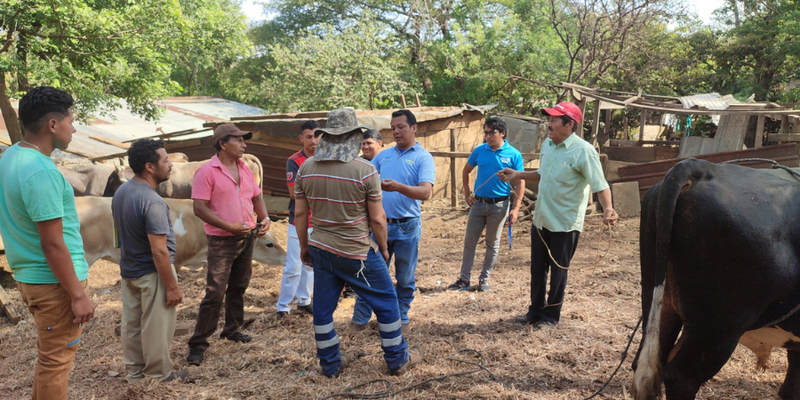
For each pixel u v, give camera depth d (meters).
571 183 4.49
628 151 17.41
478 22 23.36
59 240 2.69
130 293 3.71
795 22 17.86
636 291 5.79
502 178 4.96
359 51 21.27
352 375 3.88
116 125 17.17
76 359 4.30
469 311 5.33
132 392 3.58
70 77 10.50
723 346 2.55
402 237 4.48
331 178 3.56
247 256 4.44
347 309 5.42
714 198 2.41
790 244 2.44
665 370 2.69
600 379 3.74
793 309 2.51
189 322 5.13
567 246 4.61
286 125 10.41
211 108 22.27
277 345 4.45
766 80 20.91
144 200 3.52
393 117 4.57
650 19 20.12
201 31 15.27
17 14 9.50
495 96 22.83
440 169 12.69
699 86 22.22
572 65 20.78
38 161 2.66
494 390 3.58
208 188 4.08
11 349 4.62
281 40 31.22
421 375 3.85
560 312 4.98
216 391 3.65
